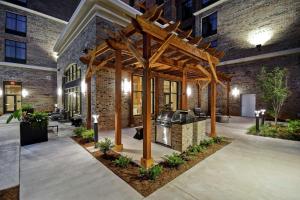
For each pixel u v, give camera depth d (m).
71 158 4.39
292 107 11.09
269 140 6.34
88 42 8.45
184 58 6.83
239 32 13.85
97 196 2.73
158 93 10.47
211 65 6.34
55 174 3.50
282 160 4.29
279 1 11.62
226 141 6.14
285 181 3.23
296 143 5.90
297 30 10.88
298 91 10.88
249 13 13.20
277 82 9.02
